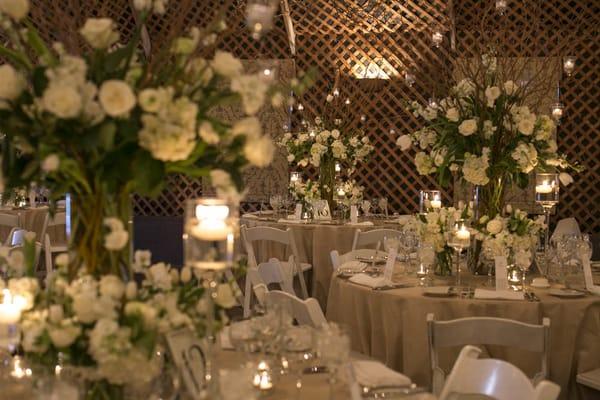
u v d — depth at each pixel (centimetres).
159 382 126
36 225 554
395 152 682
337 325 132
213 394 116
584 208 629
